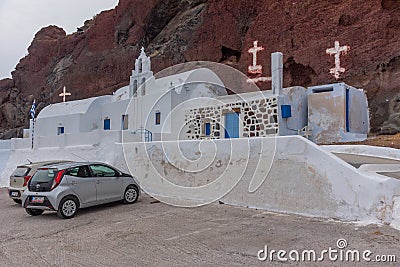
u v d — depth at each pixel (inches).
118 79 1670.8
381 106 869.8
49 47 2196.1
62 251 267.1
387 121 818.2
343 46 989.8
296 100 692.1
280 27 1140.5
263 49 1149.1
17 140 940.6
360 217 312.2
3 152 957.8
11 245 292.0
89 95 1747.0
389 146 559.5
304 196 355.3
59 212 385.1
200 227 319.9
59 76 1957.4
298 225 310.8
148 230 317.1
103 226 344.5
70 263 238.1
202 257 237.6
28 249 277.0
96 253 258.4
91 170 428.1
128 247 269.0
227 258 233.5
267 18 1186.6
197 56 1333.7
